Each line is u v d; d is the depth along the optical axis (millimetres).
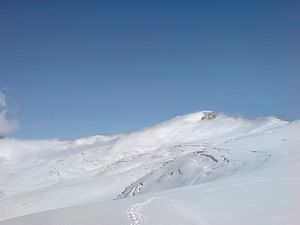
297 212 27984
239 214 28609
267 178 47062
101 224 27422
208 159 109938
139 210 31922
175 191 44625
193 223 26469
